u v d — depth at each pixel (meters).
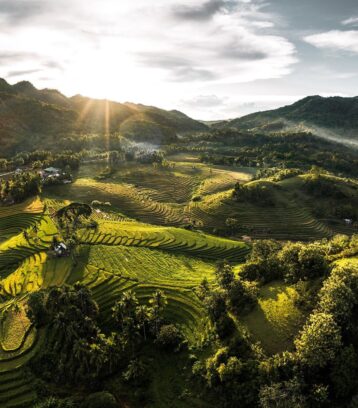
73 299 84.06
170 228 163.25
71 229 142.62
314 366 60.50
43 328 83.62
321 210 193.50
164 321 85.12
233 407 62.75
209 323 83.94
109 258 119.56
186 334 83.00
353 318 66.44
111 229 148.38
